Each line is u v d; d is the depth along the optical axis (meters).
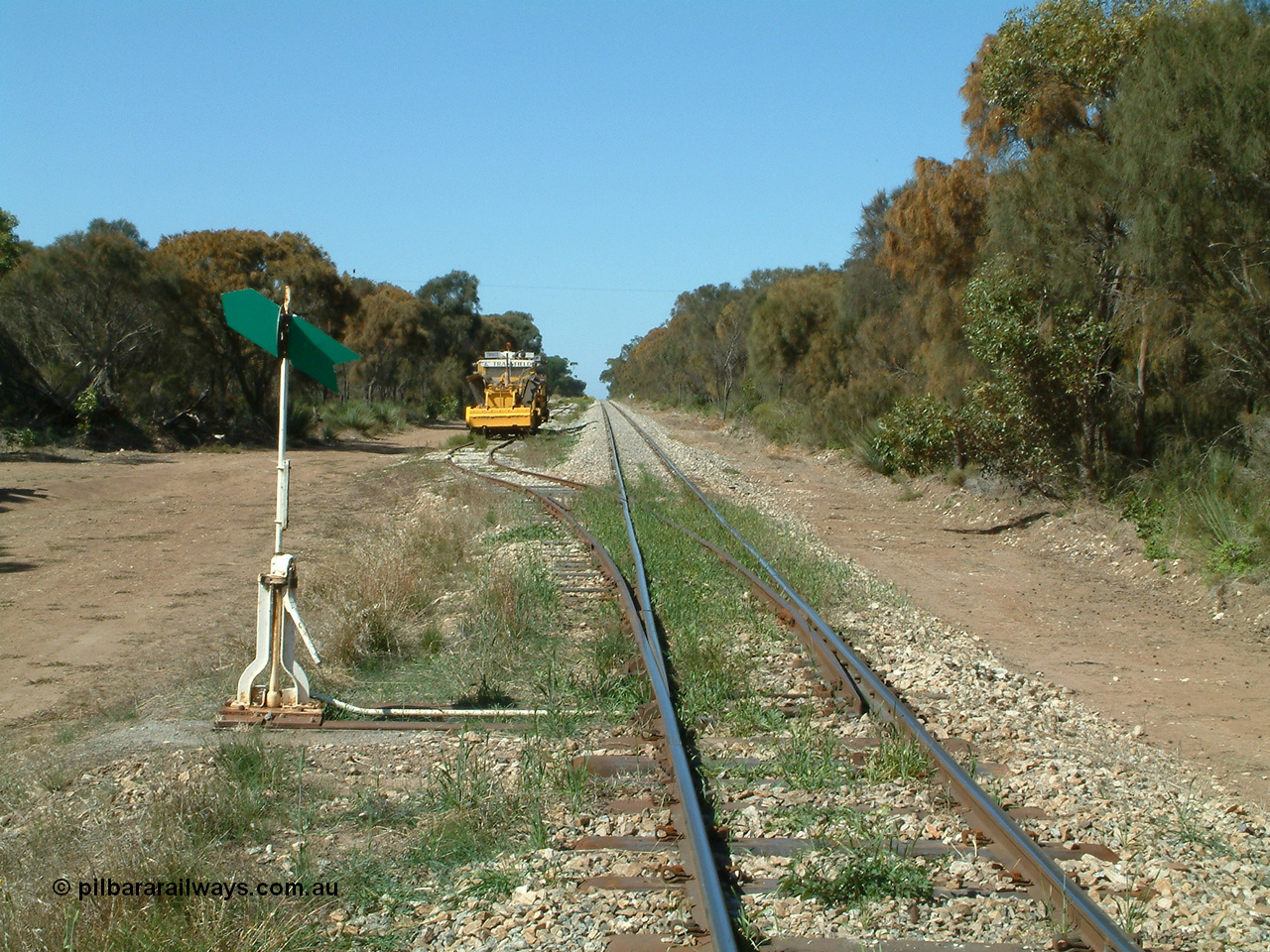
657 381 102.75
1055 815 5.80
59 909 4.47
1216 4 15.25
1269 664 10.01
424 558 13.91
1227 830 5.84
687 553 13.77
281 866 5.14
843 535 18.12
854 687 7.72
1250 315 14.80
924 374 26.53
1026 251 18.25
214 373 40.44
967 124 22.62
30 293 33.78
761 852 5.24
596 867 5.07
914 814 5.73
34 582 13.89
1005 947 4.35
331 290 44.41
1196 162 14.92
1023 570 15.17
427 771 6.52
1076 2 18.02
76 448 32.50
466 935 4.48
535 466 31.05
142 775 6.36
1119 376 19.00
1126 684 9.28
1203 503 14.46
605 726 7.29
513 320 117.00
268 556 16.03
